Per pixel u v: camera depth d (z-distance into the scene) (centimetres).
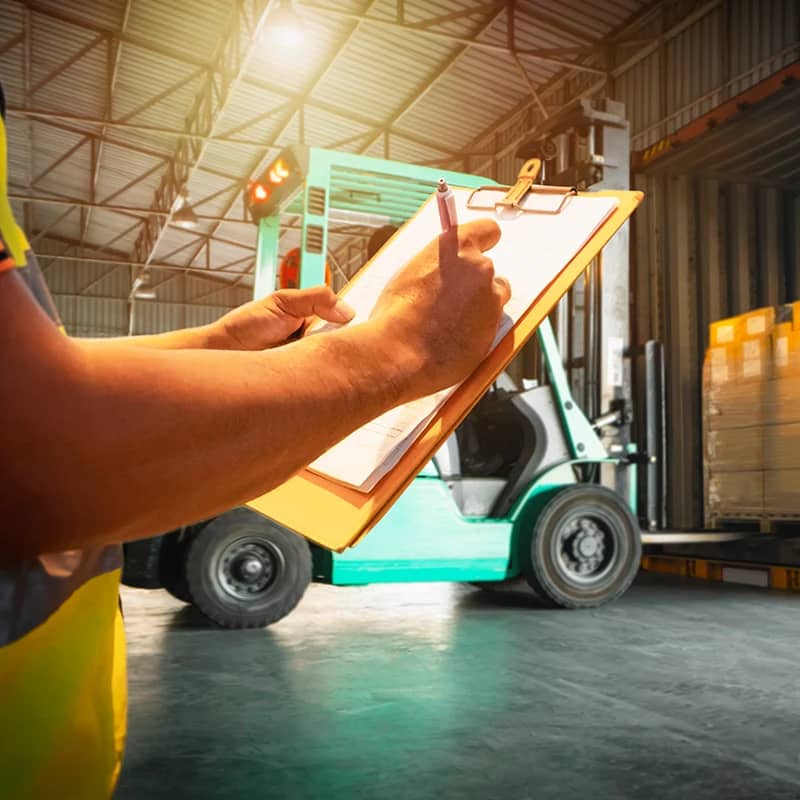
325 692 313
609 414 573
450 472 505
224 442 38
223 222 2044
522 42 1173
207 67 1385
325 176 467
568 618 485
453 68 1256
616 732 265
